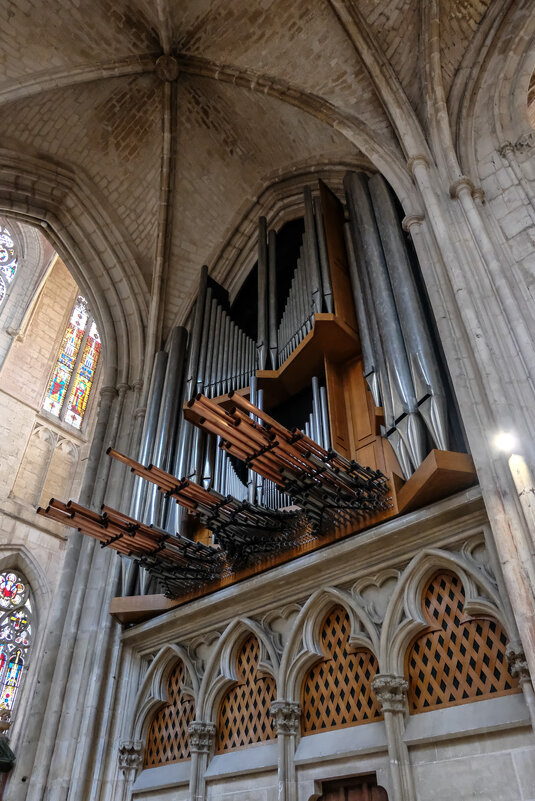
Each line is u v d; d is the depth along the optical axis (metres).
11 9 11.23
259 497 8.75
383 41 10.59
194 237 14.24
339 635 7.40
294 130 12.48
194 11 12.14
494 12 9.91
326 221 10.74
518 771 5.36
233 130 13.47
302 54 11.38
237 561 8.41
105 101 13.16
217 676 8.19
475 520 6.60
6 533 19.06
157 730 8.66
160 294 13.71
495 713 5.73
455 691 6.19
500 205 8.23
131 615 9.38
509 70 9.59
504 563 5.52
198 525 9.94
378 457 8.09
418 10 10.29
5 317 22.73
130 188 14.12
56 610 10.07
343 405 9.07
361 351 9.24
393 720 6.24
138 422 12.09
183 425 10.84
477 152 9.07
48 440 22.11
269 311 11.21
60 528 20.58
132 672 9.23
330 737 6.81
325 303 9.55
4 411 21.03
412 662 6.64
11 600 18.53
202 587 8.81
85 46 12.14
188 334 13.05
